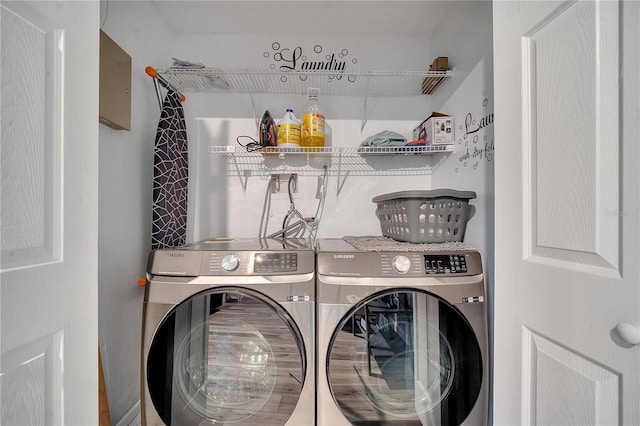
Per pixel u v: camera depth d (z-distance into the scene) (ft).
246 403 3.57
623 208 1.67
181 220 5.02
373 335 3.57
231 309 3.58
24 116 1.80
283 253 3.70
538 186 2.25
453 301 3.59
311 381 3.54
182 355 3.57
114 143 4.24
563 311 2.02
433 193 4.01
